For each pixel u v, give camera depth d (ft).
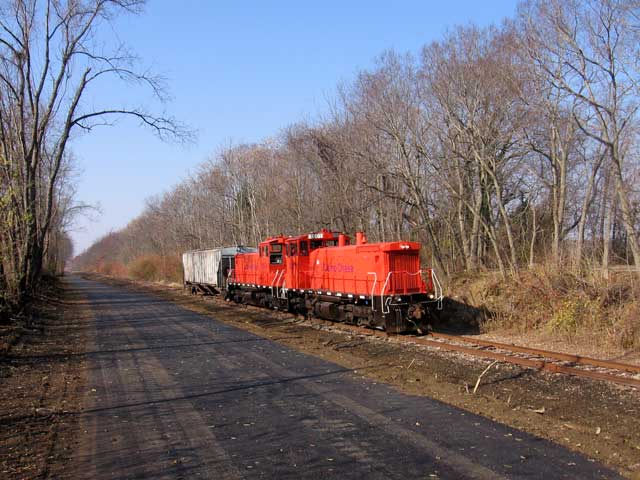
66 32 71.20
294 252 72.95
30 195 71.87
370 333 54.19
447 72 77.61
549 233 96.22
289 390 30.60
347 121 97.40
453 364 37.06
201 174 206.69
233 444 21.67
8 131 73.10
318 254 68.13
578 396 27.84
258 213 157.28
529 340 48.16
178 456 20.49
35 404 28.76
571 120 67.97
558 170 85.35
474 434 22.11
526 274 59.57
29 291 77.51
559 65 61.62
